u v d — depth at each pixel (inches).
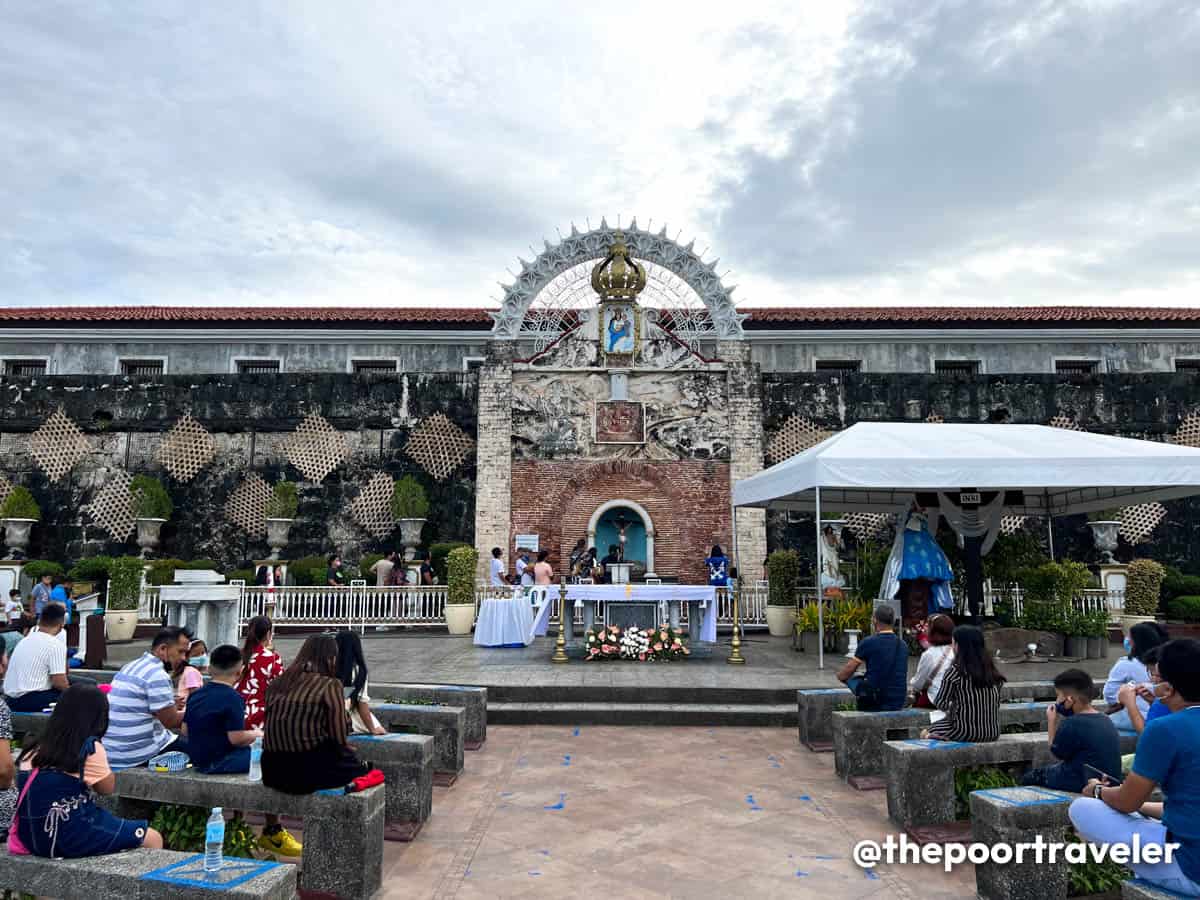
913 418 924.0
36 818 167.3
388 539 908.6
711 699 411.5
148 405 938.7
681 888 199.3
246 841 216.1
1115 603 767.7
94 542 909.8
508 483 867.4
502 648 609.3
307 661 209.8
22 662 305.3
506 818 251.0
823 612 580.1
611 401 880.3
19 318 1025.5
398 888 200.1
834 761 314.8
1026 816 190.7
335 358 1063.6
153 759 227.6
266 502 911.7
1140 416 922.7
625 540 885.2
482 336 1048.2
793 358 1057.5
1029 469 452.1
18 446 938.1
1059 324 1042.7
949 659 301.3
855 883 203.6
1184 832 148.6
